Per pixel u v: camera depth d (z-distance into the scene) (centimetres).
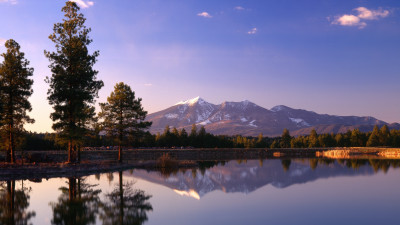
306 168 5878
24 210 2191
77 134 4497
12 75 4656
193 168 6125
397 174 4550
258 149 12975
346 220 1911
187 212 2131
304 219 1934
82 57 4672
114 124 5659
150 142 13500
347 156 11538
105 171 5159
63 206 2323
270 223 1845
